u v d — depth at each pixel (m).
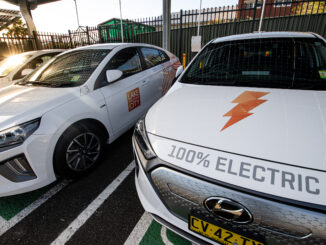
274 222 0.73
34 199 1.71
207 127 1.06
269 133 0.95
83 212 1.55
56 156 1.65
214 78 1.75
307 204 0.68
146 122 1.30
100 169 2.08
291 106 1.16
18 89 2.09
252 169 0.80
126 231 1.38
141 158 1.13
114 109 2.16
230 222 0.82
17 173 1.47
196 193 0.87
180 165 0.91
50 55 4.07
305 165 0.77
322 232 0.67
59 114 1.63
